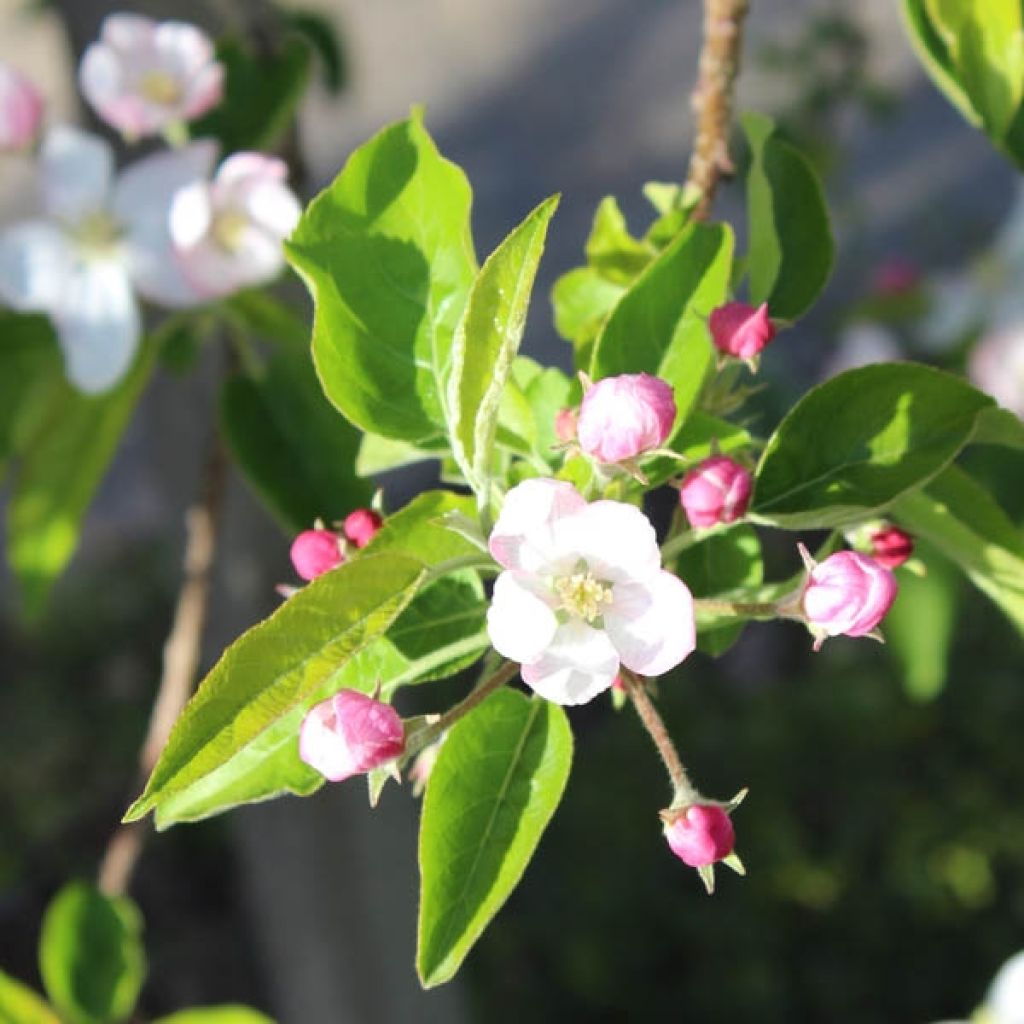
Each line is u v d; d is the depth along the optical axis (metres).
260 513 0.89
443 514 0.60
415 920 1.08
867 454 0.62
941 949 1.89
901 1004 1.87
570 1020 1.92
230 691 0.56
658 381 0.58
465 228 0.63
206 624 0.92
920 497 0.66
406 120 0.63
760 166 0.68
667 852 1.99
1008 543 0.66
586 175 3.45
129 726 2.38
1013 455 0.84
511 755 0.61
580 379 0.62
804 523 0.62
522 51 3.94
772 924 1.93
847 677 2.08
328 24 0.87
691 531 0.61
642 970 1.93
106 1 0.84
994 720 1.99
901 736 2.02
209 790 0.62
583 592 0.59
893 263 1.41
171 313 0.82
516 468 0.62
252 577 0.90
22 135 0.78
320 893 1.06
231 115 0.80
